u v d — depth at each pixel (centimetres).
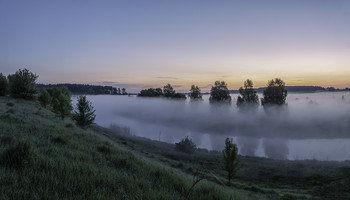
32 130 1038
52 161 488
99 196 339
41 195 313
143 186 442
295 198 1698
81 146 824
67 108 2578
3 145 610
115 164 656
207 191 507
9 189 313
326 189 2152
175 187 495
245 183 2522
